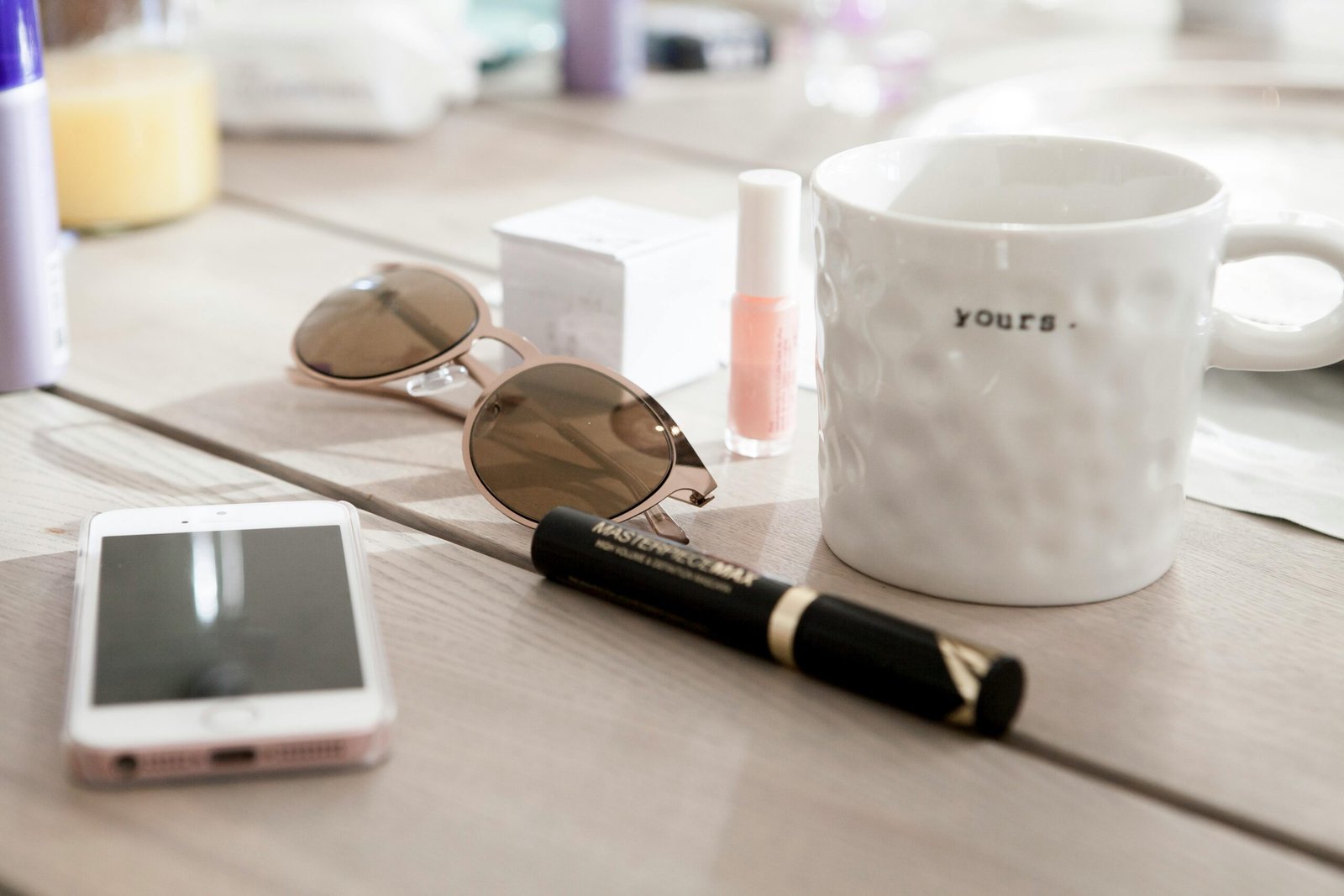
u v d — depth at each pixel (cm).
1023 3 144
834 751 36
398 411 58
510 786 35
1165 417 41
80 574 41
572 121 106
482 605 43
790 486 52
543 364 52
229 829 33
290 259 77
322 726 34
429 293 57
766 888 32
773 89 116
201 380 61
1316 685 40
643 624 42
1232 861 33
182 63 84
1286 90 103
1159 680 40
